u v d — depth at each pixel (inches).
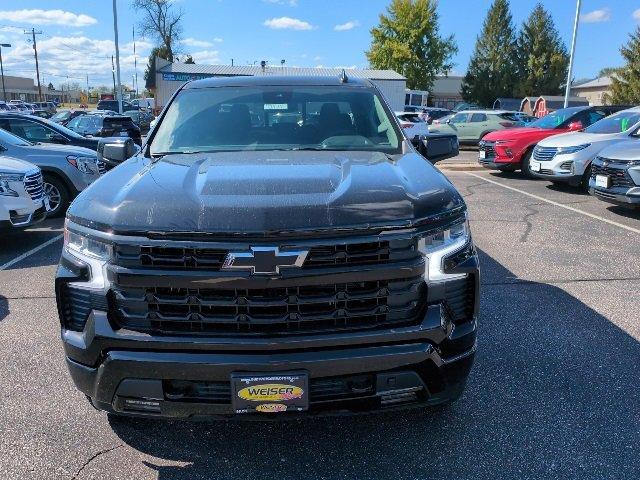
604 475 99.7
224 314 87.2
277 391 87.5
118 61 1251.8
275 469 102.0
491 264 229.6
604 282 206.4
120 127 713.0
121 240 86.3
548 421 116.6
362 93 151.8
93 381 92.5
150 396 90.0
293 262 84.4
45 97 4877.0
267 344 86.2
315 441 110.3
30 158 332.2
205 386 89.5
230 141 134.4
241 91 151.3
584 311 177.6
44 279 214.7
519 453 106.2
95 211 92.0
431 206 92.6
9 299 191.6
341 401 90.8
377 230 86.9
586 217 322.3
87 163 342.3
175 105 148.2
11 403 123.7
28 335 160.6
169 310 87.9
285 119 141.0
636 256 241.0
